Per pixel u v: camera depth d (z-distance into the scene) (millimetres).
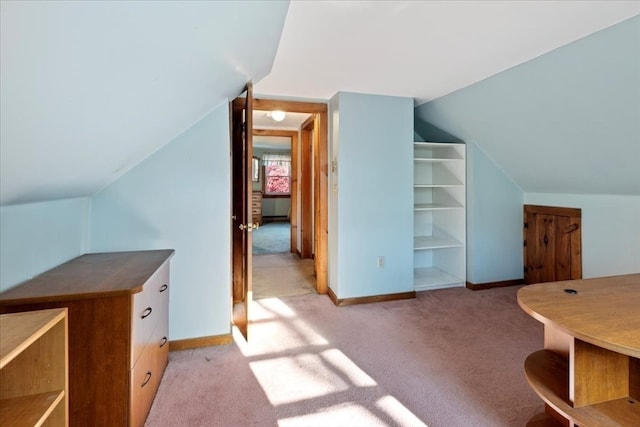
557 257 3436
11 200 1284
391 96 3254
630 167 2469
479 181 3621
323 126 3432
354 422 1625
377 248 3307
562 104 2402
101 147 1429
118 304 1405
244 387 1912
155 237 2324
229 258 2469
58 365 984
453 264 3924
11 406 919
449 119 3545
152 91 1281
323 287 3576
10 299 1269
